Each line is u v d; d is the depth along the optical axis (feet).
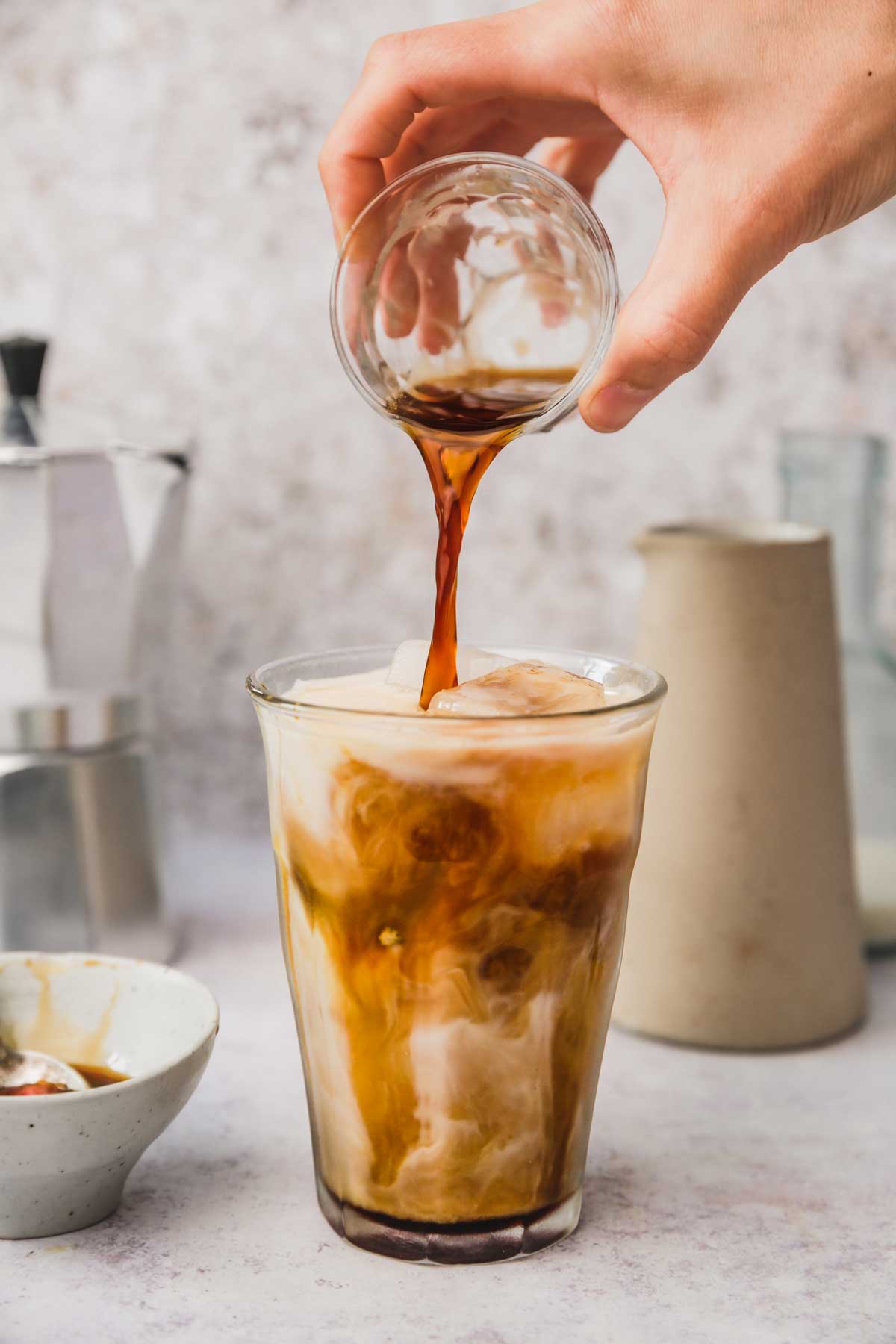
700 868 2.12
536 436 2.63
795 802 2.12
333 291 1.87
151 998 1.93
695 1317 1.73
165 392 2.74
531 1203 1.79
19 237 2.77
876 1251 1.82
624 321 1.78
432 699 1.75
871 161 1.77
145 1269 1.78
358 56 2.57
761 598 2.09
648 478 2.61
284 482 2.71
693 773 2.12
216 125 2.65
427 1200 1.77
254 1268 1.78
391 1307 1.74
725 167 1.77
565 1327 1.72
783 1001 2.14
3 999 1.93
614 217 2.54
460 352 1.91
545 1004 1.74
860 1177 1.92
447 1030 1.72
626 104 1.81
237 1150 1.95
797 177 1.77
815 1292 1.76
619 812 1.73
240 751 2.79
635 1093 2.06
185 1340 1.70
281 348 2.68
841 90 1.76
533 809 1.69
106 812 2.28
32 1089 1.87
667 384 1.80
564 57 1.81
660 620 2.13
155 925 2.34
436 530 2.67
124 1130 1.77
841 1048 2.16
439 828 1.68
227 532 2.74
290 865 1.75
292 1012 2.22
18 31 2.70
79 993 1.94
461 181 1.87
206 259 2.69
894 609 2.56
